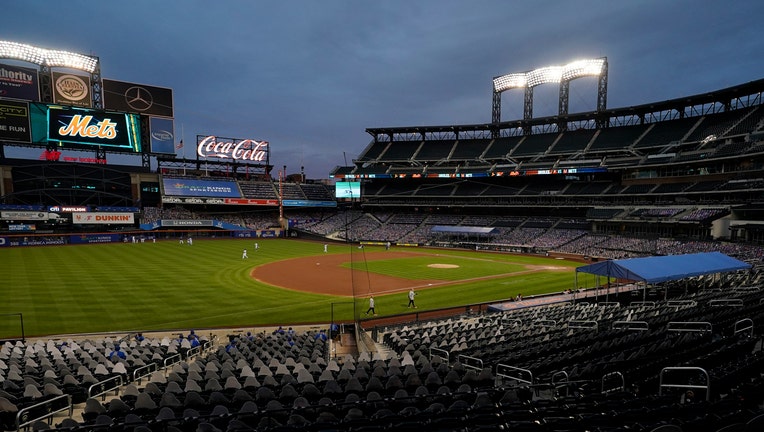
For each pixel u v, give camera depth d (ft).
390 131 343.05
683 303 79.36
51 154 253.03
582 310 80.48
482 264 180.65
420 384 36.73
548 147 279.69
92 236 241.96
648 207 209.97
